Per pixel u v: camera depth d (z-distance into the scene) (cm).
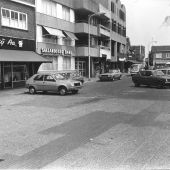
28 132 936
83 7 4219
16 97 2038
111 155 688
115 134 897
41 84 2225
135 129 966
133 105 1535
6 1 2766
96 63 5347
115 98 1877
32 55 3019
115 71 4412
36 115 1259
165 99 1803
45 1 3516
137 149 734
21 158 672
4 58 2505
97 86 3047
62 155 690
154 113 1278
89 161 646
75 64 4491
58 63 3856
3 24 2736
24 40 3020
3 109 1457
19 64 2969
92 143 794
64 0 3953
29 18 3120
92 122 1091
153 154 693
